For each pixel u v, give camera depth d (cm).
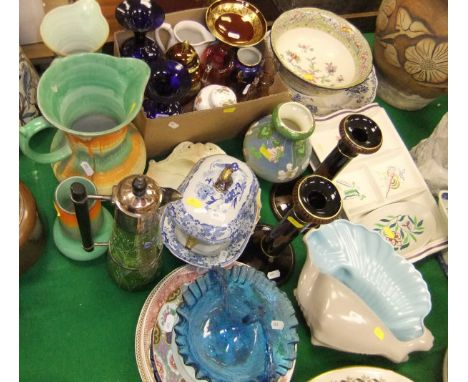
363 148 74
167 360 70
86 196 59
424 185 102
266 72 97
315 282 80
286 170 89
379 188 100
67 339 77
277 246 83
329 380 73
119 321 80
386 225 96
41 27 78
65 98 72
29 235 74
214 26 95
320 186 69
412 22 94
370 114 107
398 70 105
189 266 79
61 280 81
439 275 97
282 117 88
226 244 81
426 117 118
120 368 76
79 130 78
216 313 66
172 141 90
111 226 81
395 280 83
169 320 74
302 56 110
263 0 123
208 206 76
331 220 66
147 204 58
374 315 78
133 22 82
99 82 74
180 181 88
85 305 80
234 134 99
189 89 87
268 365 59
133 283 78
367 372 75
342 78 109
